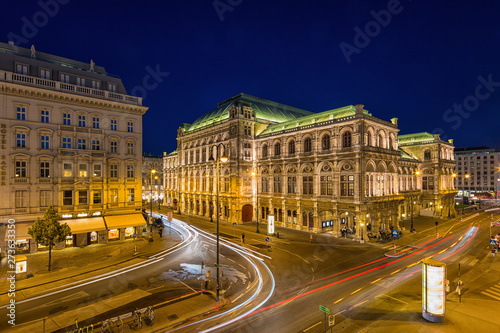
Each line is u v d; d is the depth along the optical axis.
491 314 19.28
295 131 52.91
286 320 19.08
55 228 29.20
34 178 36.41
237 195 59.16
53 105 38.34
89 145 40.91
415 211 69.88
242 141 60.16
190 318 19.44
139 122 46.03
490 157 133.50
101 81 44.62
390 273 28.39
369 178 44.62
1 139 34.41
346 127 44.75
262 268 30.36
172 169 96.69
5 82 34.22
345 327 17.94
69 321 18.97
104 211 41.59
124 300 22.30
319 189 49.00
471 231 50.81
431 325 17.92
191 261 33.03
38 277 27.45
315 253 36.19
